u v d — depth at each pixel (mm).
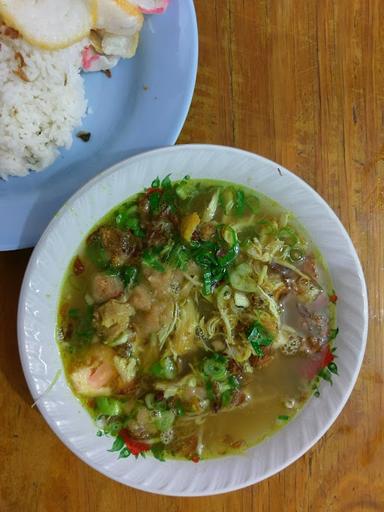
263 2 241
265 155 243
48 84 218
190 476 221
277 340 231
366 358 254
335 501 251
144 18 223
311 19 245
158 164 207
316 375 232
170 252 219
